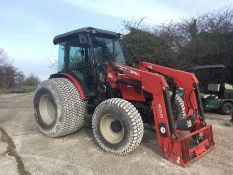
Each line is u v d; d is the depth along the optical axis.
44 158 4.88
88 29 5.85
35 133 6.48
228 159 4.86
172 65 13.38
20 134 6.45
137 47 13.15
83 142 5.72
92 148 5.36
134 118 4.76
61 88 5.79
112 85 5.61
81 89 5.90
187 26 15.20
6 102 14.72
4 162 4.70
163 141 4.71
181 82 5.39
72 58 6.40
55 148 5.39
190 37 14.95
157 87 4.71
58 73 6.50
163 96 4.65
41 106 6.21
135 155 4.98
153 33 14.30
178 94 5.68
